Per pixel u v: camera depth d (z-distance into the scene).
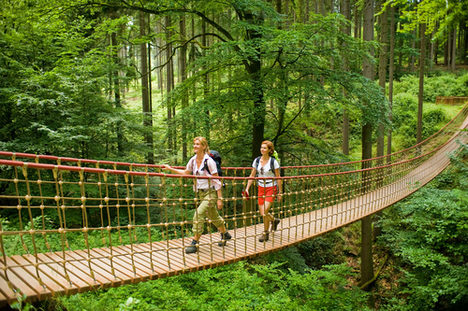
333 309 6.03
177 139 9.71
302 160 11.10
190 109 8.47
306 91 8.57
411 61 29.83
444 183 12.49
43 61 8.62
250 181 4.98
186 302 4.85
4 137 7.73
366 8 11.28
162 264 3.81
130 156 9.05
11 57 8.14
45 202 8.02
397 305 8.71
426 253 8.86
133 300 3.09
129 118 9.23
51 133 6.81
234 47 8.92
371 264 10.80
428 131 19.50
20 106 7.29
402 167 11.97
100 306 3.96
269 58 8.89
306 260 11.20
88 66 8.38
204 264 3.95
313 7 21.45
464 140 14.86
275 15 9.24
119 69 9.90
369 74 11.32
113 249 4.14
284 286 6.44
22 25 8.08
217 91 9.38
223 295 5.32
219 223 4.56
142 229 8.05
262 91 8.77
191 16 10.92
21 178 7.84
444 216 9.01
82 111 8.33
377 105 9.16
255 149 9.58
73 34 9.03
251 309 4.99
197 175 4.36
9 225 6.83
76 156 8.23
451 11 7.59
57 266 3.32
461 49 34.75
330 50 8.79
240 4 8.55
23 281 2.84
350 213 6.89
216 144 10.62
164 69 28.44
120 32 12.46
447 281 7.71
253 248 4.82
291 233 5.76
